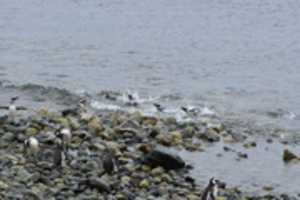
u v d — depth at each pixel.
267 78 86.00
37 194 38.53
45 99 69.12
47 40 109.19
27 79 80.75
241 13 145.50
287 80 84.94
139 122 58.22
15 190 39.09
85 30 120.94
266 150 54.72
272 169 50.34
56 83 79.25
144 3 155.88
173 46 107.62
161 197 41.22
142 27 126.25
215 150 53.38
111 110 65.44
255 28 128.25
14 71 85.12
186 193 42.41
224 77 85.81
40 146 48.44
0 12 138.12
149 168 46.00
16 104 66.38
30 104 66.62
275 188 46.72
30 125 53.38
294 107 71.50
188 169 48.19
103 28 123.88
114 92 74.25
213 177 43.84
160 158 46.50
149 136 53.78
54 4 151.00
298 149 55.56
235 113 67.62
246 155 52.47
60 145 44.91
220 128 59.00
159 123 58.72
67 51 100.25
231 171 49.19
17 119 56.16
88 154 47.34
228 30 125.50
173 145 53.31
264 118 66.12
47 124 54.19
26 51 99.19
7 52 97.94
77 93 72.94
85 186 40.84
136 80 82.19
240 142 56.16
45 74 84.12
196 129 57.88
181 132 56.28
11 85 75.19
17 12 139.00
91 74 84.88
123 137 52.91
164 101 71.62
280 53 103.69
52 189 39.78
